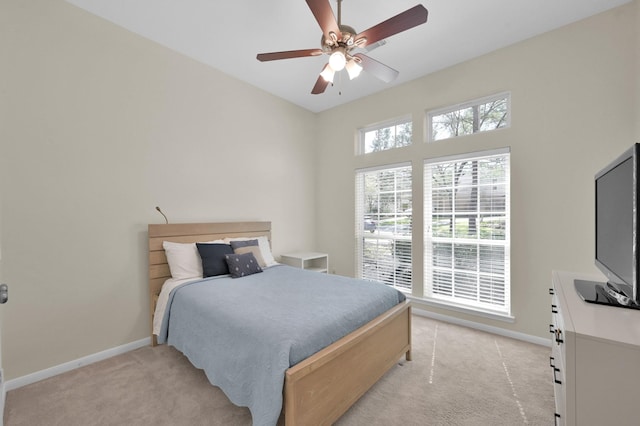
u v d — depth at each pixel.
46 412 1.66
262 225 3.58
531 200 2.56
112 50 2.39
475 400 1.76
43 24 2.05
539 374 2.05
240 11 2.23
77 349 2.19
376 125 3.85
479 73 2.85
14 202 1.93
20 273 1.95
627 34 2.13
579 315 1.15
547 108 2.48
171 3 2.15
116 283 2.41
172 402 1.75
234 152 3.35
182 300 2.13
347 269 4.08
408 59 2.92
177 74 2.82
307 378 1.32
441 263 3.17
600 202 1.65
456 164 3.06
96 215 2.30
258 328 1.49
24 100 1.97
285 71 3.21
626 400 0.91
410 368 2.14
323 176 4.36
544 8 2.19
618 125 2.17
